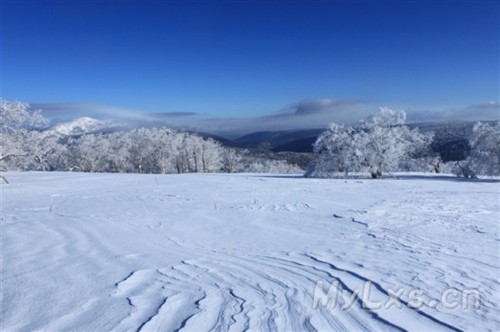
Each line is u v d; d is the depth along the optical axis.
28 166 56.88
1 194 21.36
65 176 34.94
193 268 6.54
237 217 13.08
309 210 14.40
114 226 11.05
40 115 31.31
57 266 6.61
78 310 4.52
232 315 4.31
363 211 13.46
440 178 33.47
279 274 6.12
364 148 36.22
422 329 3.92
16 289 5.34
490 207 13.84
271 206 15.65
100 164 78.50
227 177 35.38
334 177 37.19
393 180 30.20
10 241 8.80
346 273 6.07
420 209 13.59
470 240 8.51
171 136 76.62
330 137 37.97
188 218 12.95
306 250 7.99
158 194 20.77
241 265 6.74
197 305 4.64
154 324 4.07
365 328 3.95
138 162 78.75
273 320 4.16
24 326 4.10
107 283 5.61
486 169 32.75
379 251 7.64
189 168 78.88
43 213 13.78
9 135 32.00
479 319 4.15
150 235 9.88
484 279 5.60
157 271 6.32
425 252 7.42
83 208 15.40
